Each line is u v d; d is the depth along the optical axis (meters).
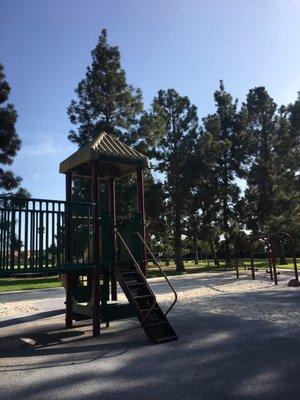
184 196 35.03
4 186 31.16
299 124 35.97
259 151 41.66
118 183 32.22
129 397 5.05
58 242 8.57
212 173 38.12
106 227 9.48
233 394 5.01
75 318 10.25
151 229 36.94
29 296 18.36
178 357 6.74
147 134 33.12
